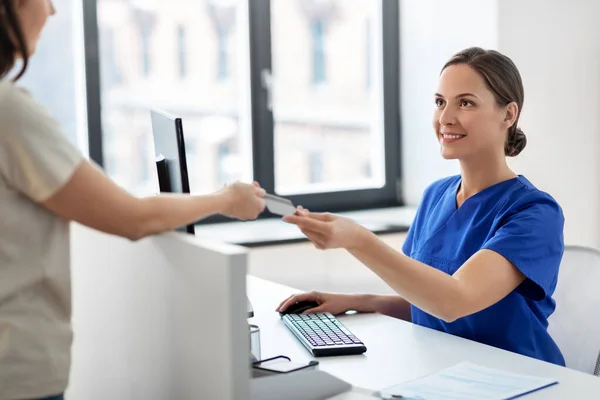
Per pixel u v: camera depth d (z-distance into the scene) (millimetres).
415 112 3562
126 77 3100
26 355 1112
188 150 3236
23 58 1156
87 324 1590
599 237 3455
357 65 3549
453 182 2053
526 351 1818
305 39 3414
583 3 3301
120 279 1442
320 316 1910
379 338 1777
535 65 3223
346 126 3553
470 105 1840
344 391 1421
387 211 3559
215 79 3260
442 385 1452
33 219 1122
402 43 3588
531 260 1729
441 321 1902
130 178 3145
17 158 1085
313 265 3109
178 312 1256
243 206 1329
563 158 3328
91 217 1124
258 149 3344
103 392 1542
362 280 3199
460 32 3299
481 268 1688
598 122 3391
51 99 2992
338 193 3525
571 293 1983
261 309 2033
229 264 1120
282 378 1359
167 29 3150
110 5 3039
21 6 1132
